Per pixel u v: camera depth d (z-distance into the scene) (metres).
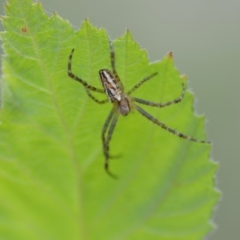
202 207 0.21
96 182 0.21
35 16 0.21
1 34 0.21
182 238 0.21
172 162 0.21
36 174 0.21
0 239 0.21
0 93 0.21
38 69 0.21
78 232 0.21
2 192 0.21
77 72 0.21
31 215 0.21
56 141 0.21
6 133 0.21
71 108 0.21
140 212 0.21
